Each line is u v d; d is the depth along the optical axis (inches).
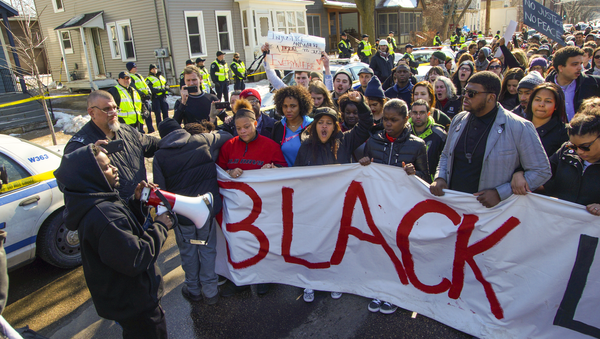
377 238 122.7
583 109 93.5
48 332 124.2
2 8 455.2
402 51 1215.6
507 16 1847.9
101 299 89.8
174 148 119.9
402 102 121.1
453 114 193.9
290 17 759.1
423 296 118.1
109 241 82.5
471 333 107.7
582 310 96.0
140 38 643.5
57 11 754.2
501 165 100.1
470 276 110.0
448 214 110.8
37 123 418.9
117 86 313.3
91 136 118.0
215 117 175.2
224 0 660.7
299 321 121.9
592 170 94.9
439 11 1489.9
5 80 460.4
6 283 79.1
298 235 130.3
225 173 131.1
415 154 122.5
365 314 122.6
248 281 133.6
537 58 237.5
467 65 231.1
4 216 136.4
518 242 101.9
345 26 1147.9
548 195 106.9
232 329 120.3
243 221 131.4
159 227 93.3
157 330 97.2
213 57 660.7
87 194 82.8
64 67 783.7
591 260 93.3
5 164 141.7
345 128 156.4
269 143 132.6
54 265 153.6
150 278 93.4
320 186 126.0
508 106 173.5
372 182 120.8
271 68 192.2
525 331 102.7
